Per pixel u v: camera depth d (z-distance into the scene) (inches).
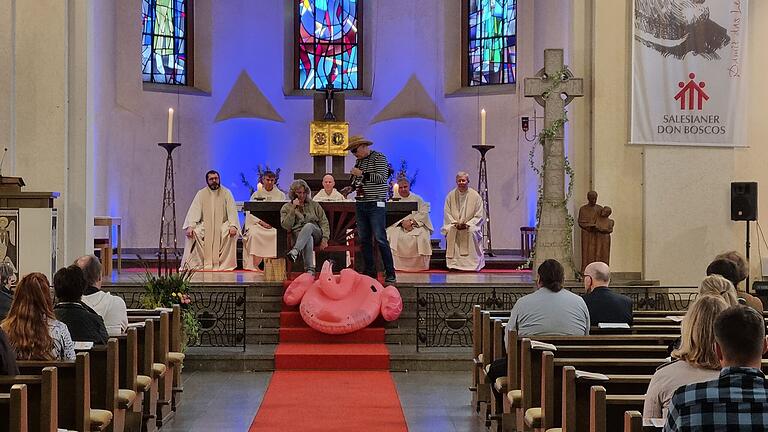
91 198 597.6
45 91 578.6
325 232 562.6
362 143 550.3
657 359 249.3
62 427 237.3
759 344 154.2
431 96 844.0
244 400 399.2
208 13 837.8
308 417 364.2
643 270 598.9
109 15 755.4
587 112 609.0
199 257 679.7
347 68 874.1
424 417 366.9
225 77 840.3
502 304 527.5
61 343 261.7
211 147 826.2
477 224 681.0
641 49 598.9
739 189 572.1
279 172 829.8
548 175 565.3
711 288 239.6
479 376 373.4
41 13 578.6
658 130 598.9
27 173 578.2
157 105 795.4
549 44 758.5
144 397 325.7
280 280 557.9
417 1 850.8
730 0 602.5
